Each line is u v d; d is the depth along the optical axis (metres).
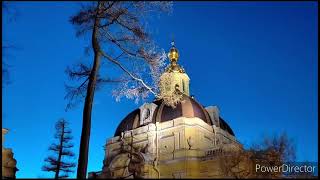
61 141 58.50
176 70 73.62
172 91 59.03
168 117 62.72
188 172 54.03
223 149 53.38
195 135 58.84
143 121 64.88
